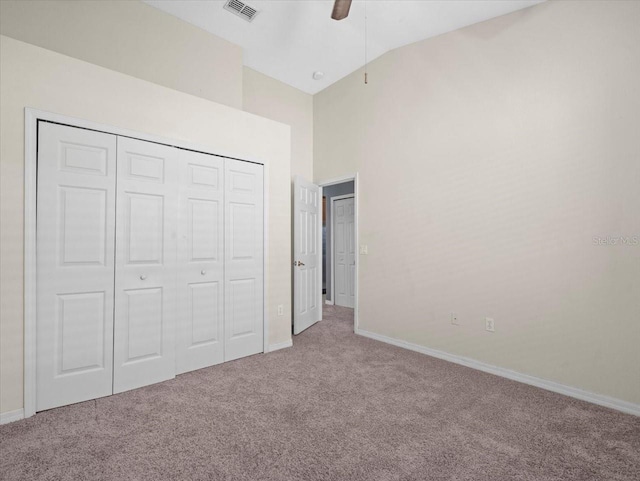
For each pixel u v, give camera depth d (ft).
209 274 9.24
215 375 8.64
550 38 7.87
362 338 12.28
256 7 9.54
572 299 7.55
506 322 8.66
